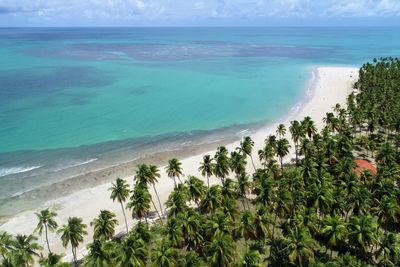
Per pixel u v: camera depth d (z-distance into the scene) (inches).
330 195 2346.2
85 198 3125.0
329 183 2507.4
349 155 3193.9
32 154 3907.5
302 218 2202.3
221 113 5339.6
